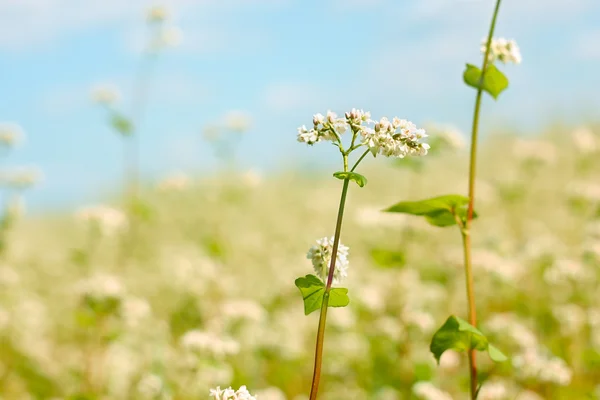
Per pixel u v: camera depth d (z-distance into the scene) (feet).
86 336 2.15
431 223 1.31
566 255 2.86
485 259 2.43
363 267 3.14
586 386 1.92
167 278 3.07
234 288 2.73
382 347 2.10
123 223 2.62
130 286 2.91
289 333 2.27
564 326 2.20
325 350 2.32
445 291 2.55
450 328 1.21
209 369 1.80
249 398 1.10
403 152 1.08
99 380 2.06
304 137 1.09
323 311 1.09
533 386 1.86
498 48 1.30
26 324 2.73
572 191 2.90
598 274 2.39
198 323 2.35
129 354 2.10
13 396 2.21
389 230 3.03
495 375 1.86
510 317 2.17
